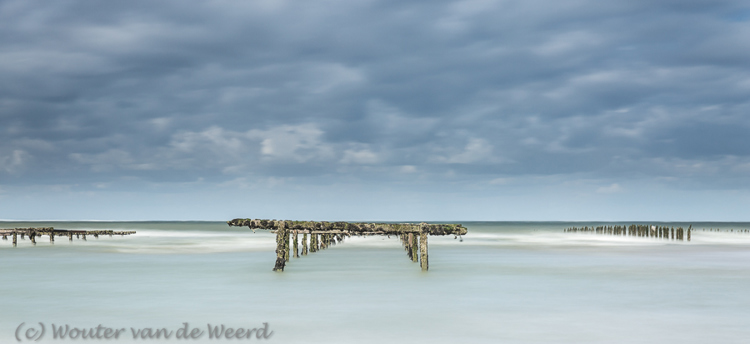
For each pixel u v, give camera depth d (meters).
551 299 15.58
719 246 46.22
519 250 39.09
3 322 12.58
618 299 15.58
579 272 22.64
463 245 46.84
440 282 19.20
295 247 31.44
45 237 59.97
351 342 10.86
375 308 14.14
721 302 15.10
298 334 11.51
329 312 13.65
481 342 10.84
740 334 11.45
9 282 19.44
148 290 17.28
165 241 53.12
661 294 16.55
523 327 12.05
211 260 29.06
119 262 27.83
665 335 11.38
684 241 57.44
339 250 39.41
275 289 17.45
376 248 42.16
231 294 16.39
